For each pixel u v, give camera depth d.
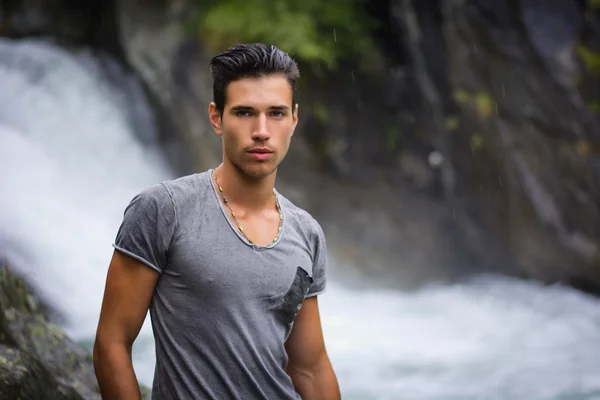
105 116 10.50
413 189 11.28
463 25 10.72
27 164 9.17
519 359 6.43
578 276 10.24
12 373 2.59
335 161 11.20
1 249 7.30
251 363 1.89
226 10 10.58
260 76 1.91
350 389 5.47
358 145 11.34
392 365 6.15
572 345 7.04
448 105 10.98
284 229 1.98
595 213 10.06
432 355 6.52
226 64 1.92
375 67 11.41
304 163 11.05
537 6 10.48
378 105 11.45
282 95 1.92
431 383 5.66
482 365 6.20
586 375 5.93
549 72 10.34
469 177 11.02
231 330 1.88
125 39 10.80
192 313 1.87
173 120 10.73
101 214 9.59
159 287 1.91
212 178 1.96
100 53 11.42
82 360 2.98
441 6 10.83
